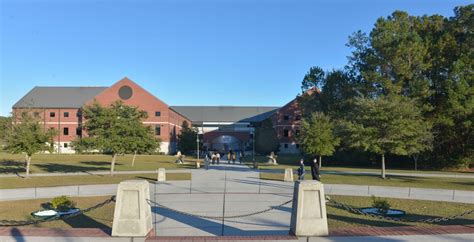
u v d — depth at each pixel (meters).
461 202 19.05
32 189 23.20
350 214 14.90
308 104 66.75
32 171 38.03
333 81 61.91
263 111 129.00
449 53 51.09
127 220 9.56
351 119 38.03
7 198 19.67
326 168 50.06
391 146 33.44
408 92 49.47
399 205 17.83
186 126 104.12
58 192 21.91
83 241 9.14
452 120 48.19
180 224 12.59
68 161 55.25
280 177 31.75
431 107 48.22
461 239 9.31
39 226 12.44
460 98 47.22
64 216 13.48
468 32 51.34
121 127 34.84
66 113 89.38
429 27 54.41
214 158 55.03
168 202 17.69
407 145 34.22
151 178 30.59
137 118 37.75
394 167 55.12
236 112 128.25
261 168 44.59
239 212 15.06
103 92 86.06
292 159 68.62
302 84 70.06
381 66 49.53
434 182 30.86
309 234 9.63
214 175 33.59
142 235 9.53
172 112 91.75
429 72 51.47
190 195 20.14
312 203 9.79
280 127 92.56
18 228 10.38
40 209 16.05
